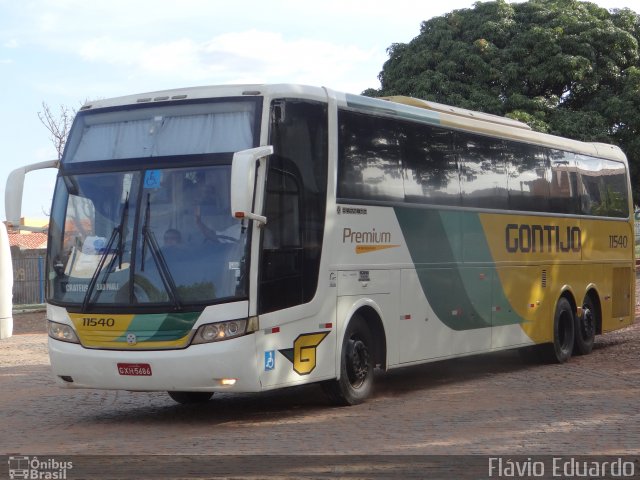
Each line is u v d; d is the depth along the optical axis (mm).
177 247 11203
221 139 11383
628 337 22203
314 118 12031
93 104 12289
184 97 11703
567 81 34750
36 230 12242
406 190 13727
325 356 12055
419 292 13906
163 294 11102
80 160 12047
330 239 12109
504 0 36562
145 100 11914
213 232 11133
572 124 33875
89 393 14969
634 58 35844
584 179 19375
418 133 14117
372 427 10969
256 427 11258
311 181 11898
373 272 12938
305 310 11688
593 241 19484
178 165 11406
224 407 13172
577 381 14898
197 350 10906
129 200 11531
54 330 11750
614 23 36562
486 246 15664
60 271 11797
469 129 15414
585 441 9859
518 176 16828
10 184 12227
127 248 11367
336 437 10359
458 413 11898
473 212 15320
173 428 11383
